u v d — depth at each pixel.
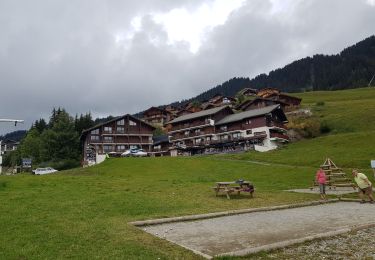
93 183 33.81
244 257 13.23
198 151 118.50
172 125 128.25
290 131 108.06
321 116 117.25
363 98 154.88
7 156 154.50
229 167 60.72
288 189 35.19
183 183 35.59
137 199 25.05
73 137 117.19
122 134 117.62
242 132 108.88
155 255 12.94
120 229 16.38
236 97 185.50
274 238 15.62
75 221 17.94
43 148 116.75
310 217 20.44
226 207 23.45
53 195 25.80
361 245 14.74
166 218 19.44
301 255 13.57
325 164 39.66
